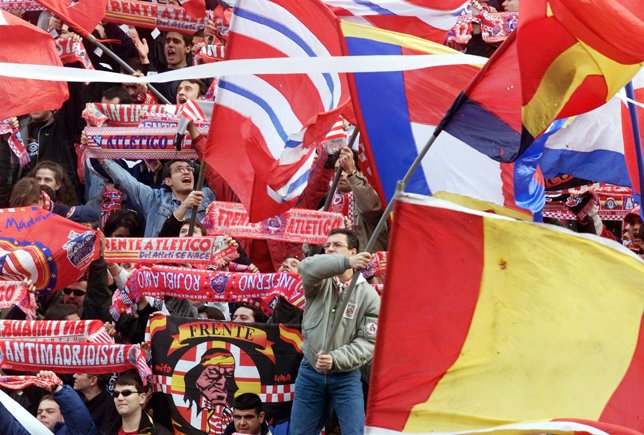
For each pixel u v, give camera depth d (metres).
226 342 17.70
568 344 12.39
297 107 17.88
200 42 25.56
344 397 16.66
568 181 21.66
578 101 13.51
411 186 16.25
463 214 12.20
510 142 14.06
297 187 17.36
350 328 16.72
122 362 17.52
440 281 12.21
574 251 12.48
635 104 16.64
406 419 12.09
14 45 18.39
